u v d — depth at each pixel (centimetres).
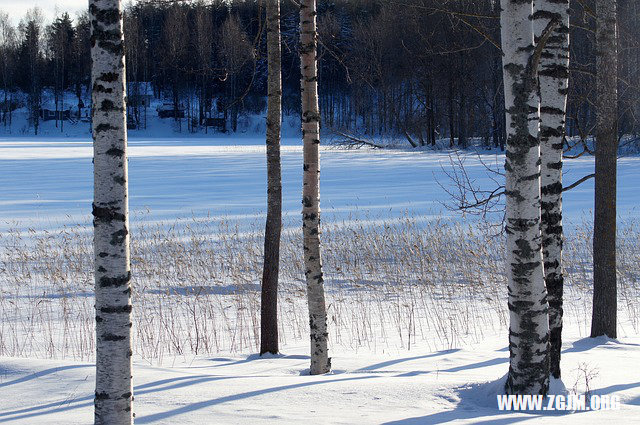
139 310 1168
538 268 524
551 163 631
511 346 533
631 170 3269
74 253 1577
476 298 1245
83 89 9288
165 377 619
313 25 757
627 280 1341
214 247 1683
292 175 3312
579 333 954
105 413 427
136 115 7950
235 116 7675
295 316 1114
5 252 1645
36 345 933
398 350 869
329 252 1614
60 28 8294
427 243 1627
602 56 897
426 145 4522
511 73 512
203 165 3859
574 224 1888
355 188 2822
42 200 2488
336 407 506
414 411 494
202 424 469
